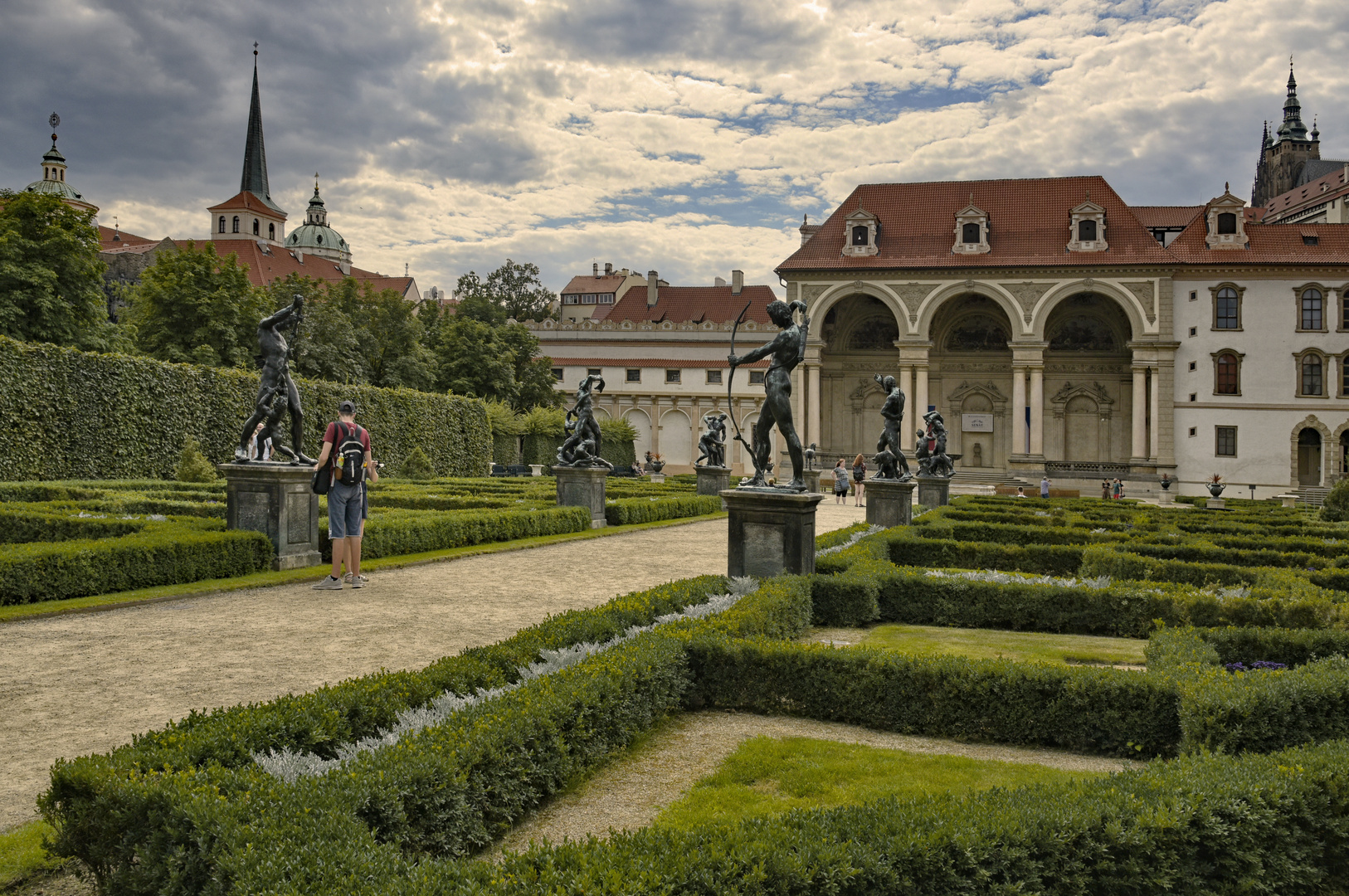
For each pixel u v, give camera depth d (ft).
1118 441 218.38
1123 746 21.84
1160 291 202.39
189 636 31.81
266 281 299.17
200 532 44.11
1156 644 26.91
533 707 18.43
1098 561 46.06
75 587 37.01
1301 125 405.59
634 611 29.09
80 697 24.34
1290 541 55.93
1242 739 19.58
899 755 21.13
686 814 17.26
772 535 39.32
